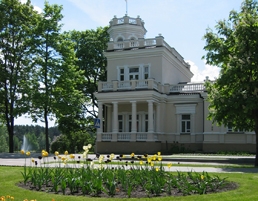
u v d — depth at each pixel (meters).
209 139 30.33
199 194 8.38
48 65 33.56
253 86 16.94
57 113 34.84
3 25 34.62
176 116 32.62
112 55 35.00
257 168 15.54
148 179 9.35
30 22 35.75
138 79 31.47
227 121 18.03
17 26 35.41
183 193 8.38
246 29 17.14
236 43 17.94
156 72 33.28
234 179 10.82
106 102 31.91
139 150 30.03
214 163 19.00
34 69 34.31
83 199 7.80
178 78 38.53
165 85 32.97
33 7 36.66
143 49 33.59
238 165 17.41
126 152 30.34
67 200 7.75
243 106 16.62
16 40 35.78
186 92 32.66
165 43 34.50
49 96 33.53
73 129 43.53
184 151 30.69
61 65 34.12
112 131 32.03
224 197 7.89
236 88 17.78
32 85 33.94
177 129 32.44
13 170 13.93
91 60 44.66
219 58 18.91
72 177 9.32
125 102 31.61
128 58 34.53
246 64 16.75
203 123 31.17
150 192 8.62
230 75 17.16
